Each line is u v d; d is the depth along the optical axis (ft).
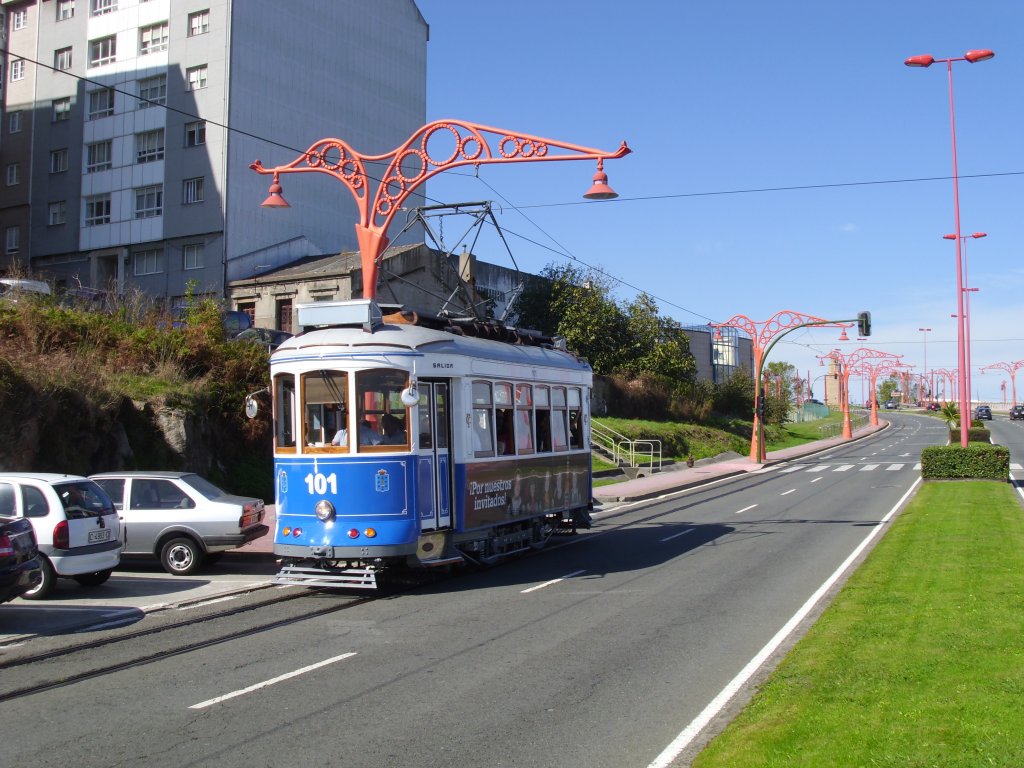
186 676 27.99
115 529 44.91
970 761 17.54
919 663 25.68
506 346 52.39
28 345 69.82
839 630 30.91
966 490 87.45
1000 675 23.85
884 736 19.27
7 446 57.82
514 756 20.51
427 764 20.07
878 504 84.43
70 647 32.12
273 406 43.70
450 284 143.74
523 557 55.16
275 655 30.66
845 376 252.83
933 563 44.50
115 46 155.74
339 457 41.50
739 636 32.53
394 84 171.83
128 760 20.51
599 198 50.96
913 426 344.49
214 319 87.25
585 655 30.09
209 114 144.25
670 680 26.86
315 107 156.04
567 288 177.88
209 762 20.31
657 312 193.16
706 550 56.34
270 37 149.18
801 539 60.39
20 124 166.30
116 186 154.20
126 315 85.40
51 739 22.04
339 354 42.19
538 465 53.83
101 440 66.74
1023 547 48.93
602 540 63.16
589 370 63.41
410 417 42.04
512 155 52.03
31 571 36.22
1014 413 355.36
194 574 49.90
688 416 196.95
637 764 19.89
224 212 142.20
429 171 54.54
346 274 131.85
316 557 41.22
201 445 75.25
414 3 177.17
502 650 30.94
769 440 218.59
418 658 29.96
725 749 19.57
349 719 23.39
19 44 167.32
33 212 163.43
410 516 41.60
